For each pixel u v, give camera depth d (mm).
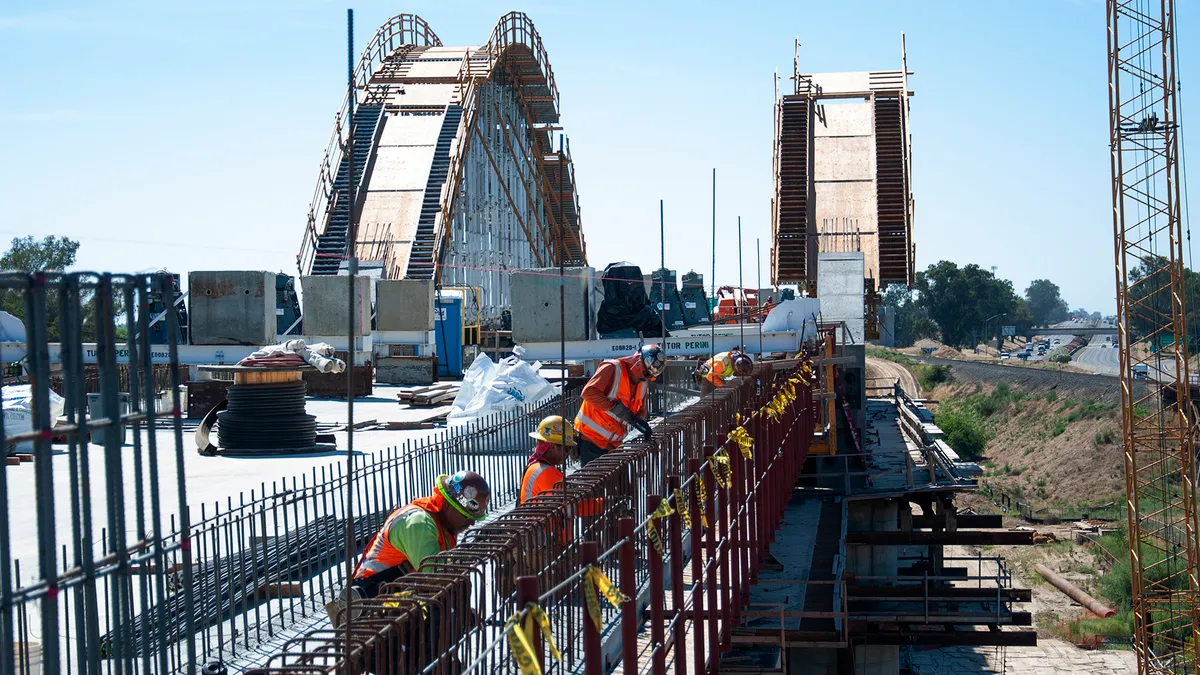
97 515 14469
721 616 12852
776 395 18266
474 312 54188
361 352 34500
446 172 64438
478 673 7750
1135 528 43281
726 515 12938
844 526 23734
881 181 58281
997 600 24859
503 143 80812
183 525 5246
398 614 6988
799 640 19141
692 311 39875
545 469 12570
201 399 26547
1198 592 40062
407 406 30453
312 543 12953
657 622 9000
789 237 57375
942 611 25578
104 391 4836
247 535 13570
